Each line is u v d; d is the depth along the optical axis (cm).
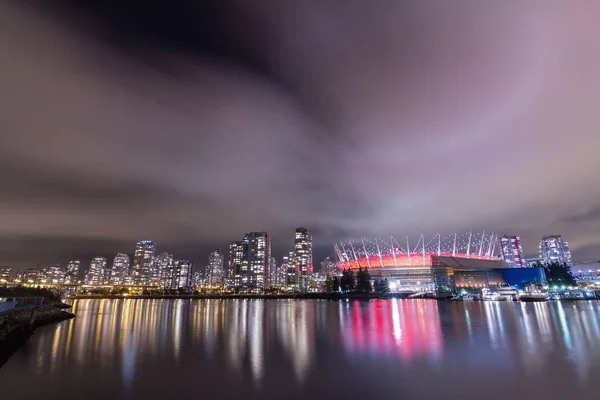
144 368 3069
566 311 9181
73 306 15100
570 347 3862
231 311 10869
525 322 6450
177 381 2648
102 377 2773
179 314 9762
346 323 6619
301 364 3183
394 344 4184
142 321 7612
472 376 2722
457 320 6944
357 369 2975
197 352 3819
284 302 18325
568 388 2398
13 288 11231
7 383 2612
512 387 2434
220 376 2784
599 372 2794
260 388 2466
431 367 3017
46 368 3088
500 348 3841
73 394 2352
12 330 4766
